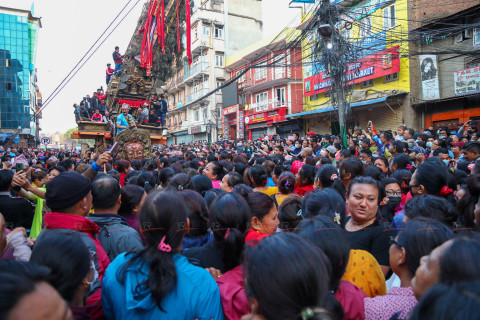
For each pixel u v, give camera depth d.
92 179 3.58
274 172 5.29
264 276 1.16
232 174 4.60
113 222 2.72
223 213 2.21
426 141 9.55
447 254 1.14
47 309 1.04
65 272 1.56
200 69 36.41
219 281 2.05
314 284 1.15
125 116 12.97
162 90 15.46
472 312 0.81
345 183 4.01
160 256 1.75
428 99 17.23
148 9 12.49
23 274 1.10
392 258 1.91
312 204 2.54
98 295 1.98
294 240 1.27
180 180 4.11
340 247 1.75
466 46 15.91
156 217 1.79
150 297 1.65
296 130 27.66
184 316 1.69
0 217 2.07
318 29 10.83
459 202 2.56
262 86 29.72
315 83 23.70
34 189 3.50
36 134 49.81
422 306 0.95
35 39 42.62
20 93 40.91
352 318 1.64
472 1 15.18
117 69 15.38
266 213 2.59
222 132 35.19
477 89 15.12
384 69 18.62
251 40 38.84
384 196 3.63
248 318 1.31
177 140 45.28
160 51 13.00
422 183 3.19
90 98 15.37
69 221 2.25
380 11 18.47
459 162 5.18
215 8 37.34
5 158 8.64
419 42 17.58
